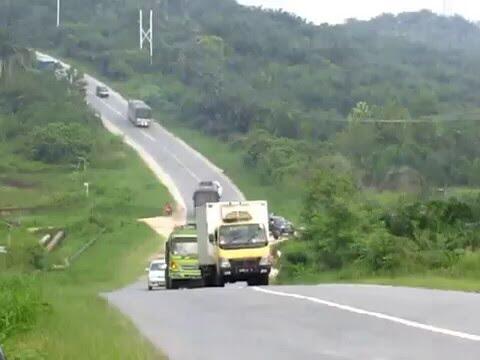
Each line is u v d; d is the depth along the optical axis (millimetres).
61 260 104125
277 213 149625
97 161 192875
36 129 199125
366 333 24469
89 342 23562
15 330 26953
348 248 73875
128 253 117625
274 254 86188
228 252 60906
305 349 22281
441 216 68875
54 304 33719
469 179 144625
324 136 188500
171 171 192000
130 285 84875
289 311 31297
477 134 158375
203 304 36281
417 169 147500
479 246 64938
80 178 176875
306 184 86438
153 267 77250
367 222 74875
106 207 153250
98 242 125188
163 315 32625
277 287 46062
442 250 63531
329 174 84125
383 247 65500
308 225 80438
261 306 33781
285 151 179625
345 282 56938
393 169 145625
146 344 23328
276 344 23469
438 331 23938
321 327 26281
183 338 25547
